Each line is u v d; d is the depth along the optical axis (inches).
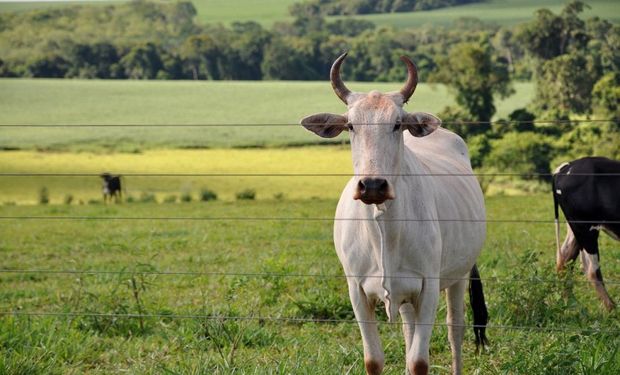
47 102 2522.1
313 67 3134.8
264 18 4119.1
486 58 2037.4
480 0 3991.1
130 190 1433.3
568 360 237.9
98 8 4192.9
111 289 398.9
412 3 3961.6
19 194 1417.3
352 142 219.1
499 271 424.5
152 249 633.0
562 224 674.2
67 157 1761.8
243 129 2023.9
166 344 301.6
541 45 2358.5
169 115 2293.3
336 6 4067.4
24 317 330.3
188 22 3976.4
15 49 3472.0
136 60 3292.3
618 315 326.3
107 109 2406.5
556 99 2021.4
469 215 261.3
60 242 722.2
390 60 2810.0
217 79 3230.8
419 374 226.4
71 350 292.2
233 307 344.2
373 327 234.2
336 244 247.4
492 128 1833.2
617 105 1974.7
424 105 2087.8
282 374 246.4
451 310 270.2
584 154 1571.1
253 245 636.1
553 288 322.7
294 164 1579.7
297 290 396.5
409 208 225.0
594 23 2400.3
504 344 281.6
